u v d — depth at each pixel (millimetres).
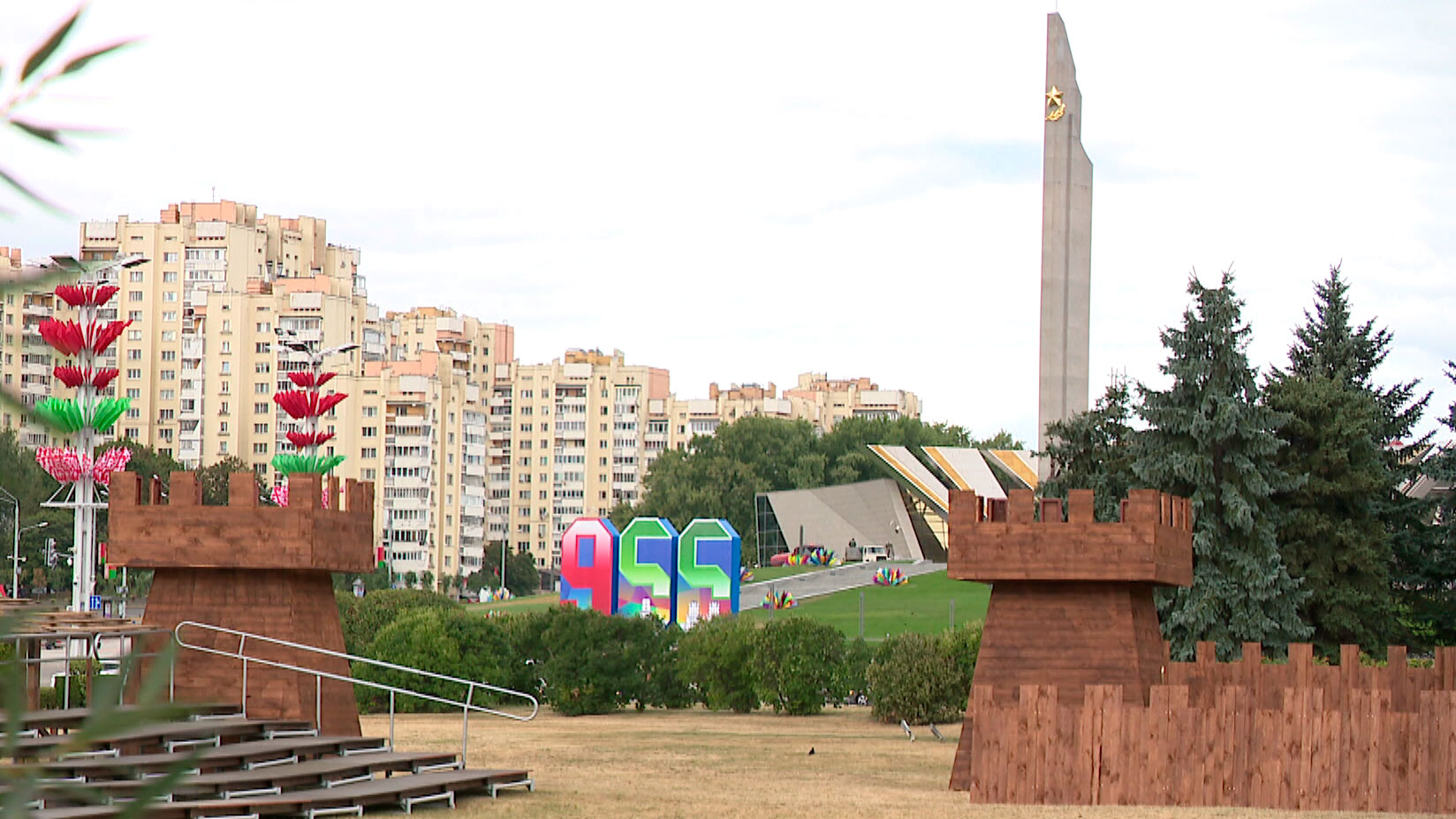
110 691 3242
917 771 33844
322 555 28812
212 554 28516
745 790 28703
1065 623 29094
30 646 21484
